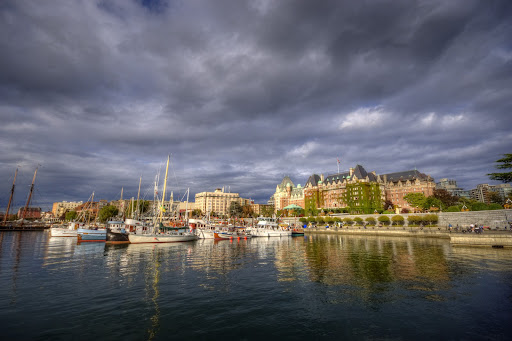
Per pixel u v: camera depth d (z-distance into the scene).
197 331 15.64
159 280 27.12
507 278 27.14
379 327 16.27
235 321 17.09
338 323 16.84
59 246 59.00
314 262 38.03
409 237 87.12
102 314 18.00
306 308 19.38
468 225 86.88
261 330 15.86
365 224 112.62
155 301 20.67
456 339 14.73
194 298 21.48
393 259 39.88
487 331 15.61
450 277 27.89
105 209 145.88
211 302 20.58
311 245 64.00
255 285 25.41
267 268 33.59
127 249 53.19
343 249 54.50
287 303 20.39
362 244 65.56
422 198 127.44
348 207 156.00
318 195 185.62
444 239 76.75
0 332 15.16
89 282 26.16
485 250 47.19
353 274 29.83
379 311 18.77
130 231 66.25
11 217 176.88
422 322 16.91
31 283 25.66
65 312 18.27
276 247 59.41
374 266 34.38
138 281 26.67
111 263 36.56
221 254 46.78
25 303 20.00
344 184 170.00
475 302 20.31
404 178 166.50
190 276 29.00
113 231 61.19
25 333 15.10
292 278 28.14
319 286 24.97
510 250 46.19
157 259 40.34
